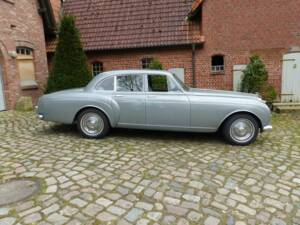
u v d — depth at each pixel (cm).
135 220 295
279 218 303
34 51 1198
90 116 611
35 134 654
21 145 562
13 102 1046
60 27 1087
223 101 556
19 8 1084
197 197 346
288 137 636
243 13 1166
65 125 746
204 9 1194
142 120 592
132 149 536
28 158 484
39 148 541
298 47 1142
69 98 611
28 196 344
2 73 1014
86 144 569
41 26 1256
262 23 1158
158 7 1356
